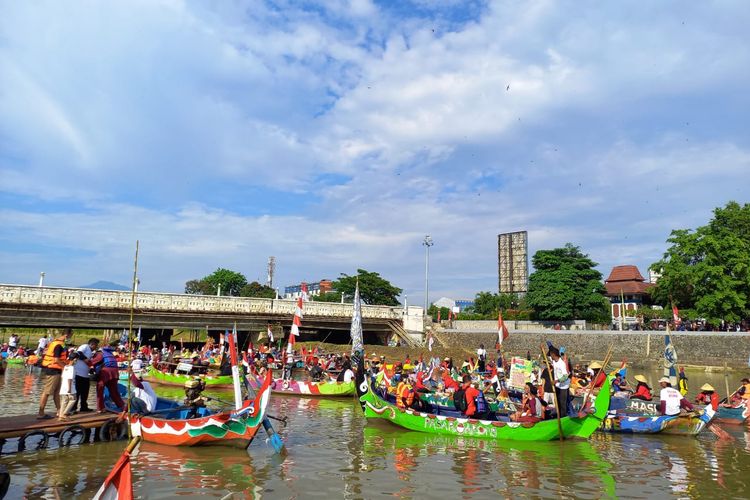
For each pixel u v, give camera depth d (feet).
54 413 51.31
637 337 159.33
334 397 86.07
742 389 68.03
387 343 189.88
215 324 144.36
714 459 46.44
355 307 116.67
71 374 47.52
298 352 145.07
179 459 43.45
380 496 35.42
